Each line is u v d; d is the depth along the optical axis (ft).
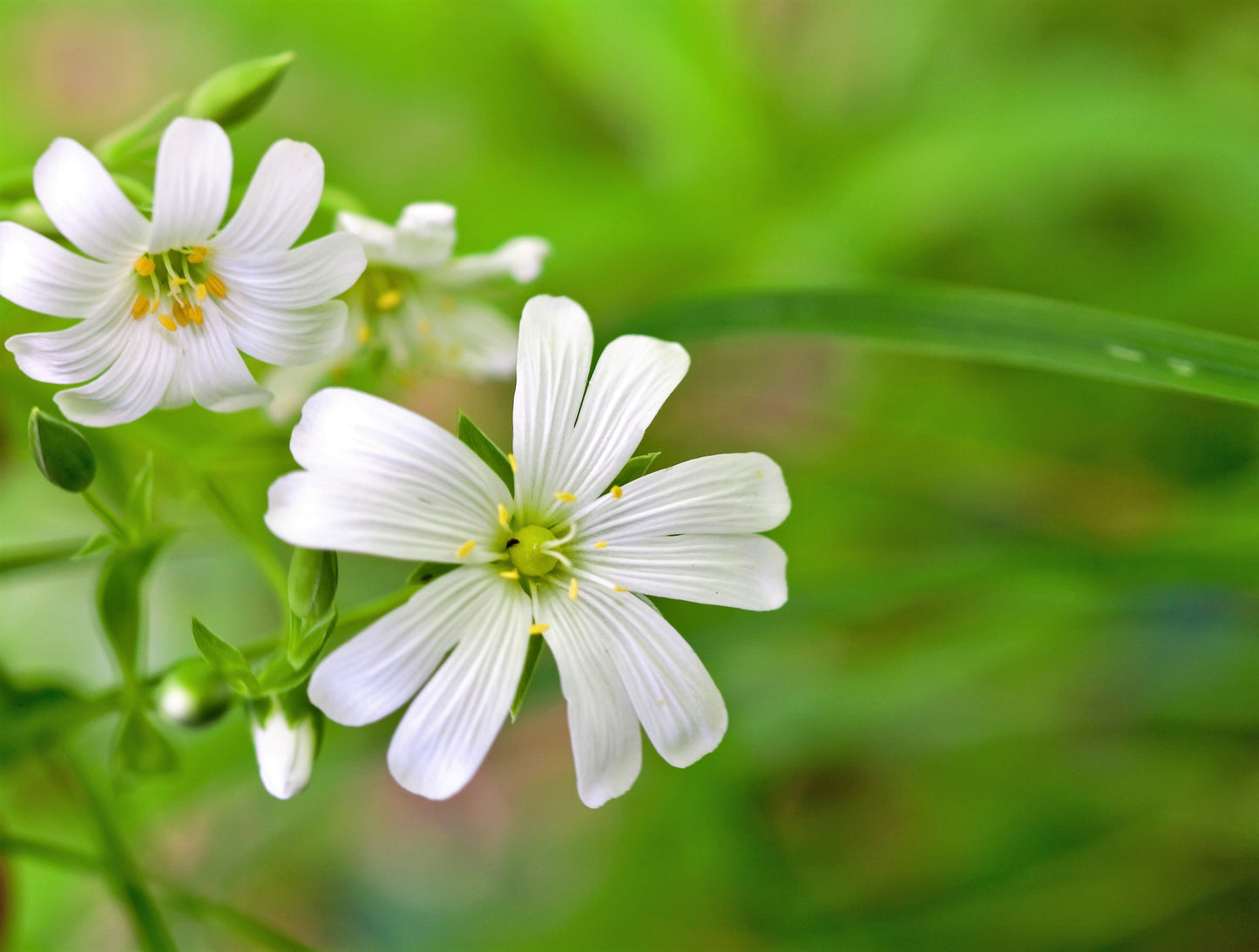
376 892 0.72
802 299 0.51
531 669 0.45
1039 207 0.70
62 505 0.68
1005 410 0.70
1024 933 0.60
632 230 0.72
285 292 0.46
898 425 0.71
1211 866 0.61
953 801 0.64
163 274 0.46
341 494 0.43
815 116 0.76
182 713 0.46
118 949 0.65
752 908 0.60
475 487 0.45
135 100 0.83
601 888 0.64
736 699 0.62
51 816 0.61
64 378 0.45
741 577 0.45
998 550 0.58
